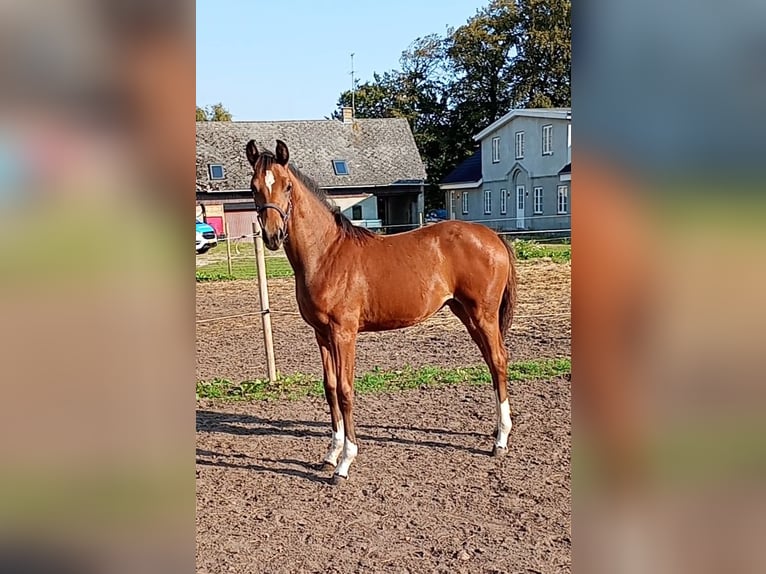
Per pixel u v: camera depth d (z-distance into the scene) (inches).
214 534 154.4
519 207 1236.5
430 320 433.4
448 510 166.2
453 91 1781.5
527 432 222.8
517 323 399.9
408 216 1393.9
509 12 1652.3
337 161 1341.0
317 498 176.4
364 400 265.0
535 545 145.7
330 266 185.6
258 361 336.2
